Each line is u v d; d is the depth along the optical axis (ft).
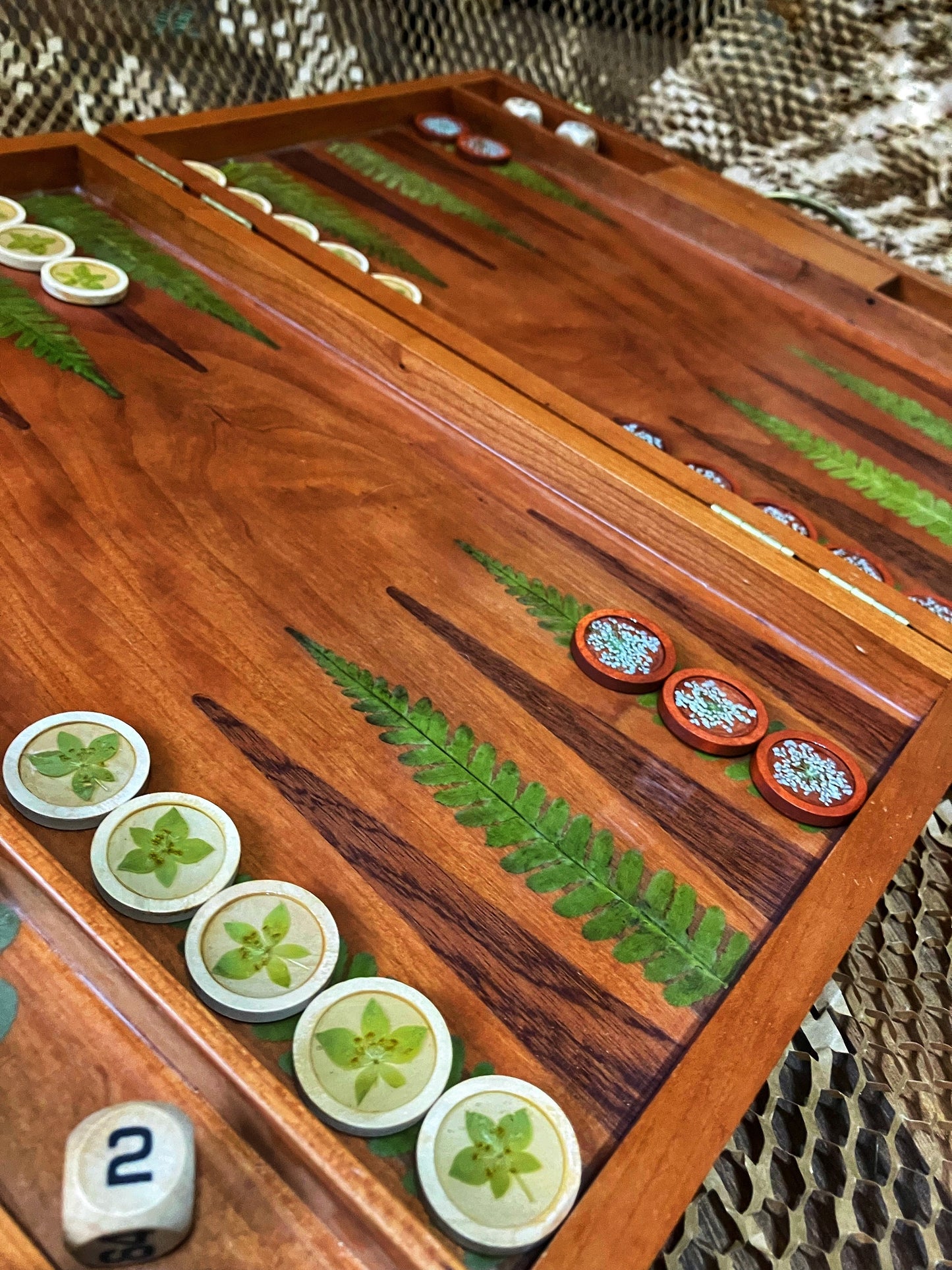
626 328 1.58
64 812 0.71
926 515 1.37
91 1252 0.54
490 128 1.99
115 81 1.61
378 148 1.82
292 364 1.22
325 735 0.83
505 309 1.52
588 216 1.86
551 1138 0.62
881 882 0.82
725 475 1.31
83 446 1.02
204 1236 0.58
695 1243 0.69
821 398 1.56
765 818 0.87
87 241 1.30
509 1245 0.56
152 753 0.78
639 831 0.83
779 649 1.04
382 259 1.53
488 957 0.72
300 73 1.86
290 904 0.70
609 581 1.06
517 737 0.88
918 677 0.99
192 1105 0.63
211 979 0.65
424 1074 0.63
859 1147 0.76
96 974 0.66
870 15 2.09
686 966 0.74
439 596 0.99
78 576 0.90
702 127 2.35
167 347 1.18
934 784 0.91
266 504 1.03
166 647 0.86
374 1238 0.55
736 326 1.68
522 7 2.14
